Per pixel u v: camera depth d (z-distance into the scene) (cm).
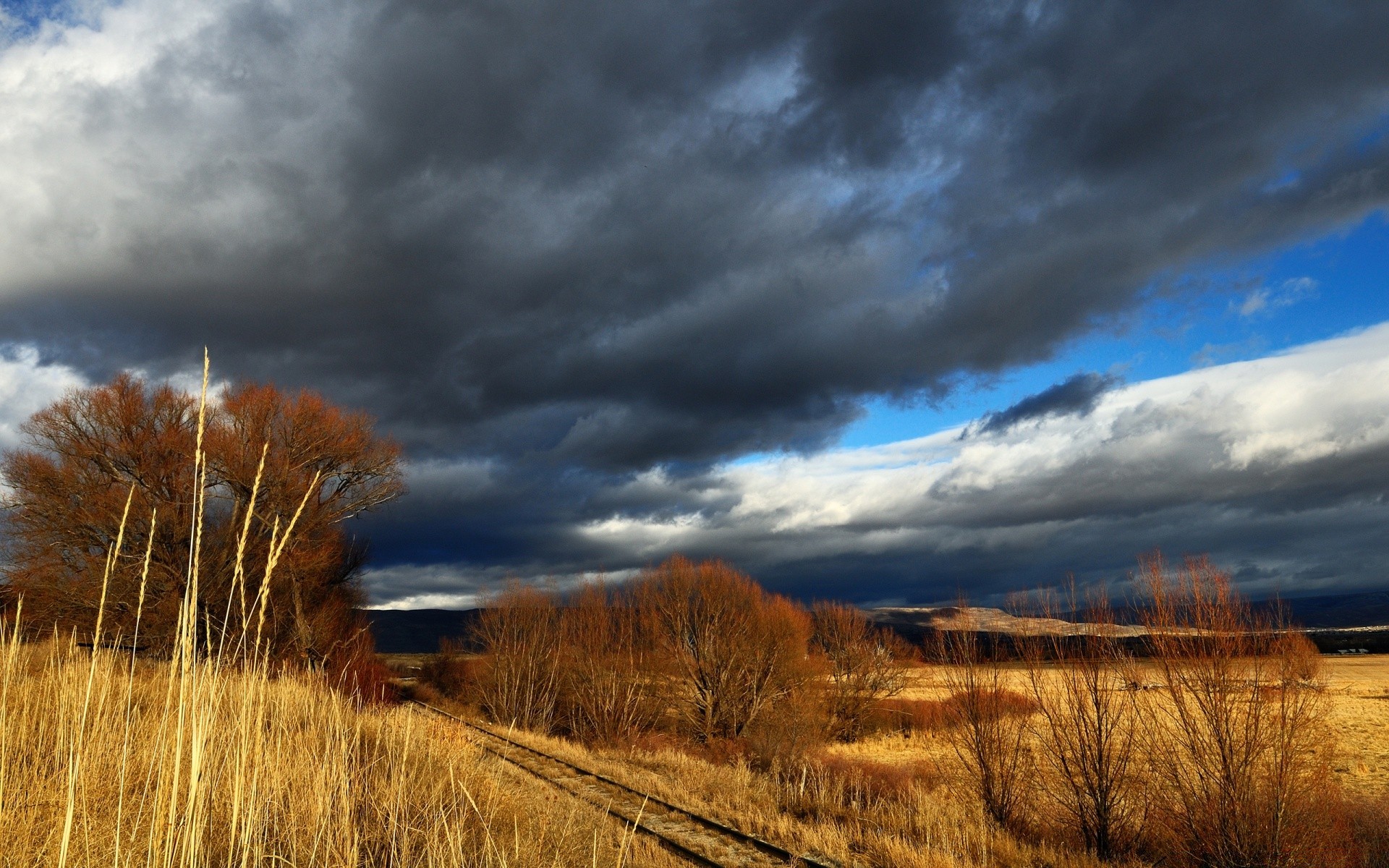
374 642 3522
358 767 852
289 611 2542
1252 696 1298
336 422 2997
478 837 791
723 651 3366
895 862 1139
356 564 3594
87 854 451
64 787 526
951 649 1733
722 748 2934
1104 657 1474
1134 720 1434
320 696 914
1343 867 1270
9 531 2611
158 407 2916
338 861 596
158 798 409
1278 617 1333
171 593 2081
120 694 722
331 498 3041
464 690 4209
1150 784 1423
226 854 567
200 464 386
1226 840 1277
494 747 1761
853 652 3622
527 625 3825
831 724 3369
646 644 3666
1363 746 2566
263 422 2812
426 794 857
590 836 924
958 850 1267
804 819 1487
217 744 617
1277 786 1268
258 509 2464
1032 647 1603
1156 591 1423
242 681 500
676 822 1315
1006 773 1596
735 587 3600
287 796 696
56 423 2716
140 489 2405
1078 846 1476
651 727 3534
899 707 3619
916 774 2045
